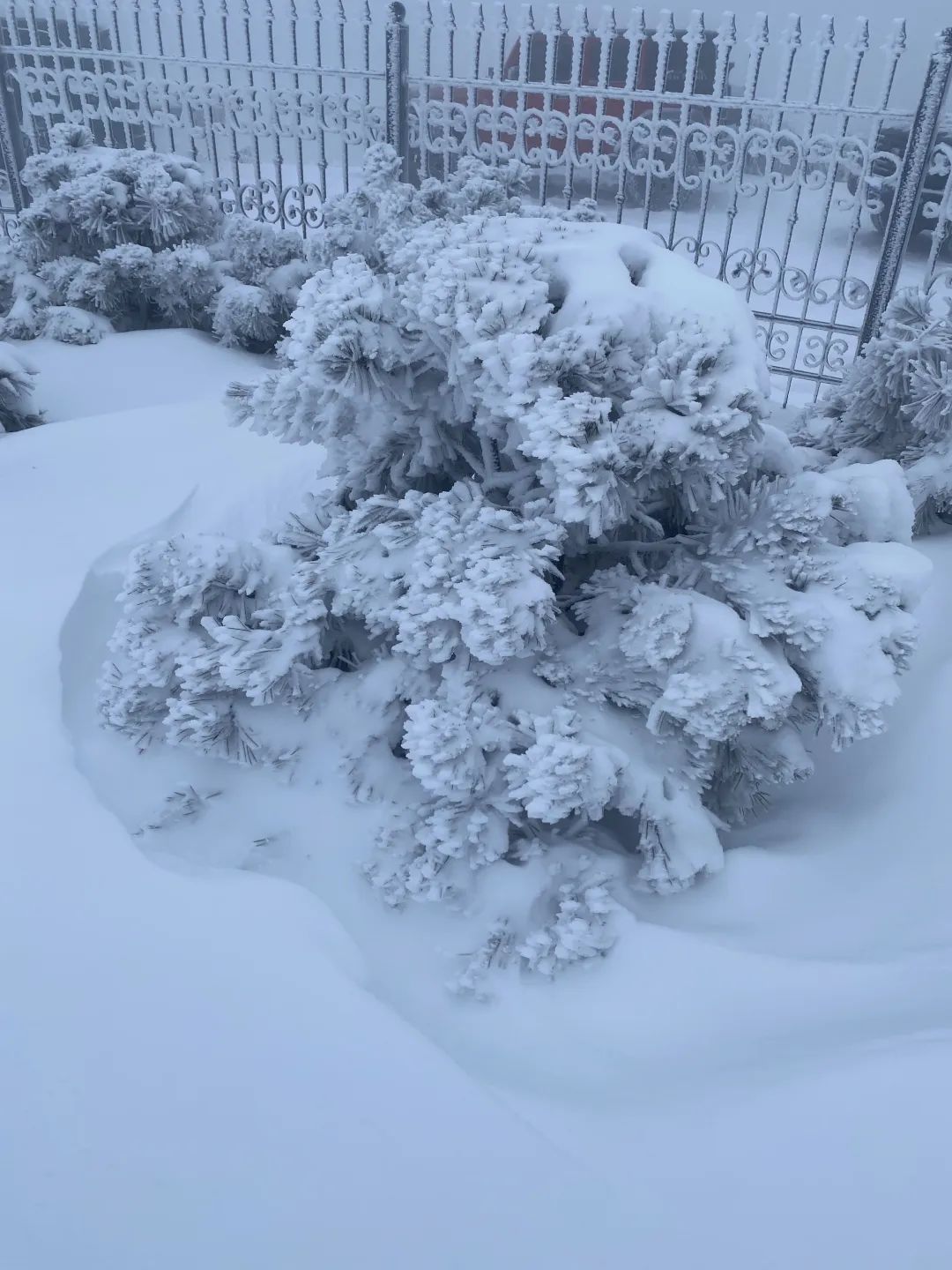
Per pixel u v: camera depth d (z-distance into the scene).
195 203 8.41
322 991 2.05
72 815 2.53
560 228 2.86
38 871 2.35
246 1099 1.81
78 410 6.70
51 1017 1.97
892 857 2.44
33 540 3.92
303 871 2.44
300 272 7.94
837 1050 1.86
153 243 8.53
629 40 6.69
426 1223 1.59
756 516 2.69
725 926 2.29
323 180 8.67
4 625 3.32
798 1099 1.76
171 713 2.51
